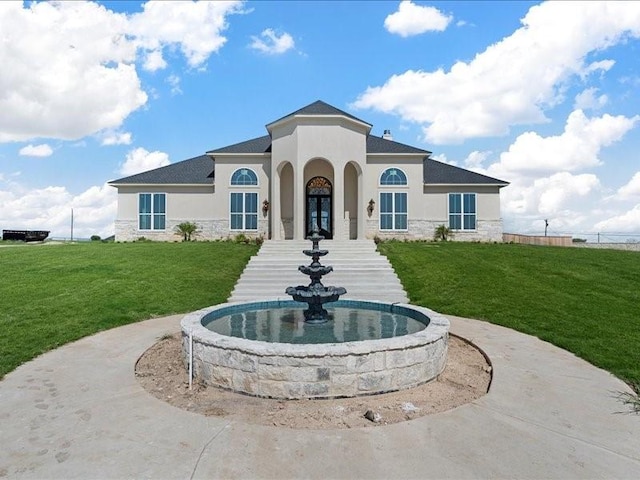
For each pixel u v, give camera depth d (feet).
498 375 20.85
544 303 37.86
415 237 88.74
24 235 115.24
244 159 88.48
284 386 17.85
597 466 12.41
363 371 18.21
